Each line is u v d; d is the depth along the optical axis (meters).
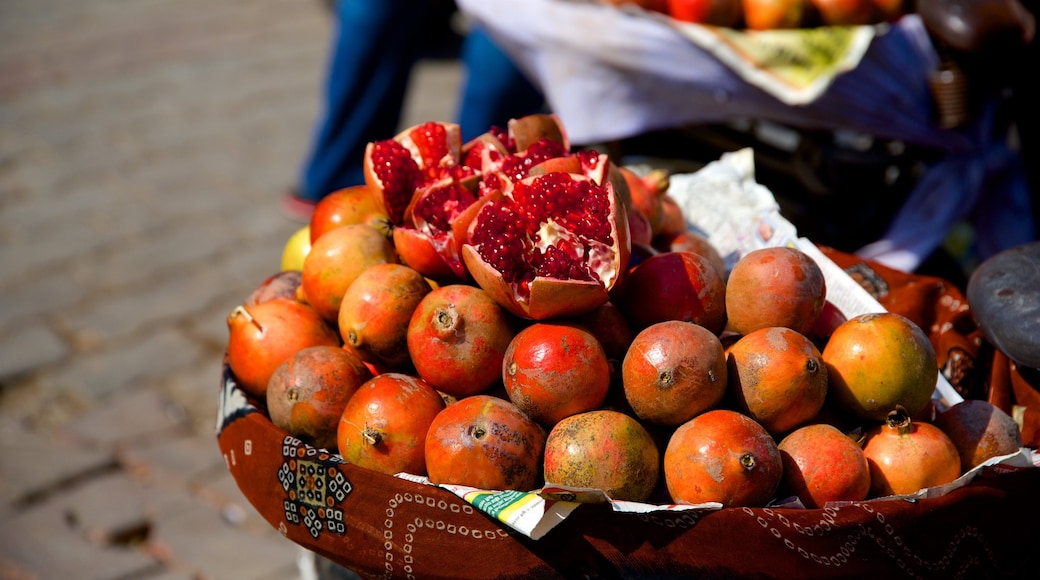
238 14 7.59
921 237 2.56
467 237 1.52
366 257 1.62
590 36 2.53
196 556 2.91
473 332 1.45
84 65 6.51
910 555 1.29
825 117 2.48
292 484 1.40
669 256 1.54
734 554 1.25
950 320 1.84
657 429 1.43
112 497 3.12
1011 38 2.31
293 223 4.65
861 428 1.51
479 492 1.27
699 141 2.81
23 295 4.10
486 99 3.54
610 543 1.25
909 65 2.52
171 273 4.27
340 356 1.53
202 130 5.62
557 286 1.38
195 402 3.54
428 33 6.87
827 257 1.95
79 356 3.75
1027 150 2.62
